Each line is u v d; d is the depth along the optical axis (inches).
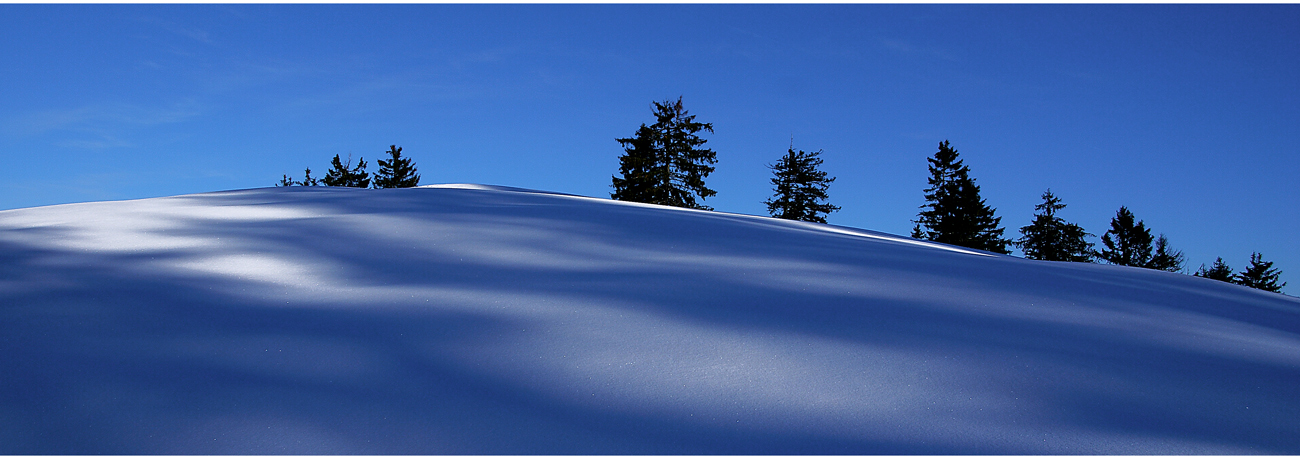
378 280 89.5
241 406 50.9
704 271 103.8
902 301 90.4
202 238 113.2
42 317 68.8
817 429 49.9
